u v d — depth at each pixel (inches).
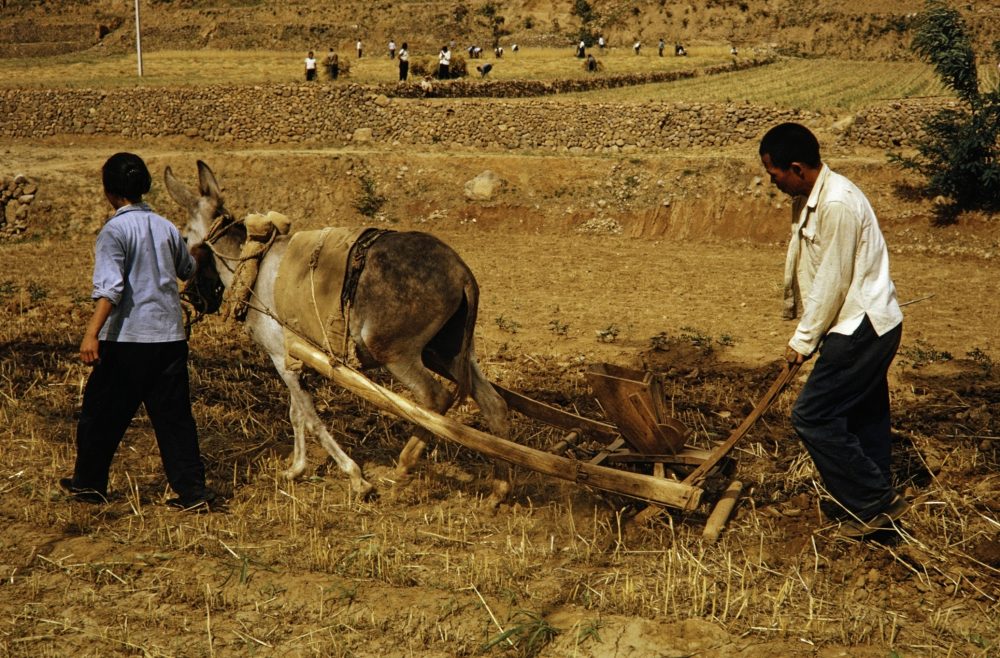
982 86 1333.7
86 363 215.8
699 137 1074.7
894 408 320.5
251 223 242.2
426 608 189.2
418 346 229.0
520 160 966.4
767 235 850.8
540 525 230.1
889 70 1749.5
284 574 203.2
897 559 202.2
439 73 1514.5
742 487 234.2
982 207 824.3
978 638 174.4
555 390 351.6
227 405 321.4
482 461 274.2
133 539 222.2
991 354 425.4
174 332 231.0
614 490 212.8
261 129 1200.2
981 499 228.7
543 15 2770.7
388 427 299.3
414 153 1053.2
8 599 195.3
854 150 995.9
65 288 592.1
